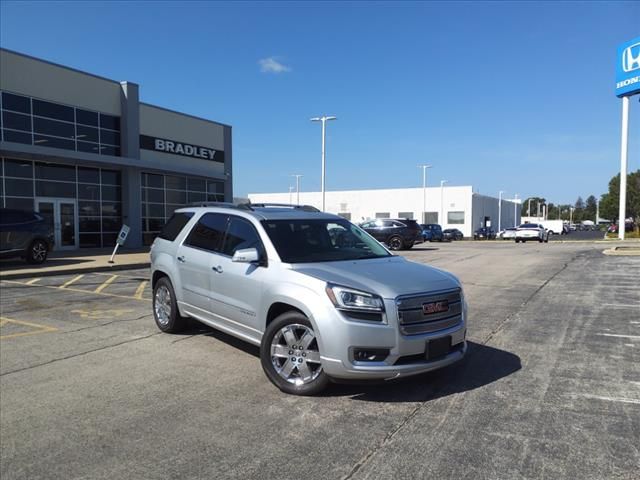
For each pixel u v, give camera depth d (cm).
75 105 2208
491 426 394
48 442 372
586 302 925
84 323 768
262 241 536
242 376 516
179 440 373
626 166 3162
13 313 847
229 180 3103
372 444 364
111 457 349
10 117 1962
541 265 1599
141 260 1725
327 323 432
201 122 2892
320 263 509
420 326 444
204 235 638
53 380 508
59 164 2169
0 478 322
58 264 1580
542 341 652
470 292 1045
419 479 317
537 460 340
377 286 444
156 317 723
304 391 455
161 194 2662
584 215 17088
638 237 3931
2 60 1927
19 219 1521
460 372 527
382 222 2502
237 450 357
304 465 335
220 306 575
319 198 7000
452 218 6069
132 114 2423
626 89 3019
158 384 494
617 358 575
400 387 482
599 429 387
